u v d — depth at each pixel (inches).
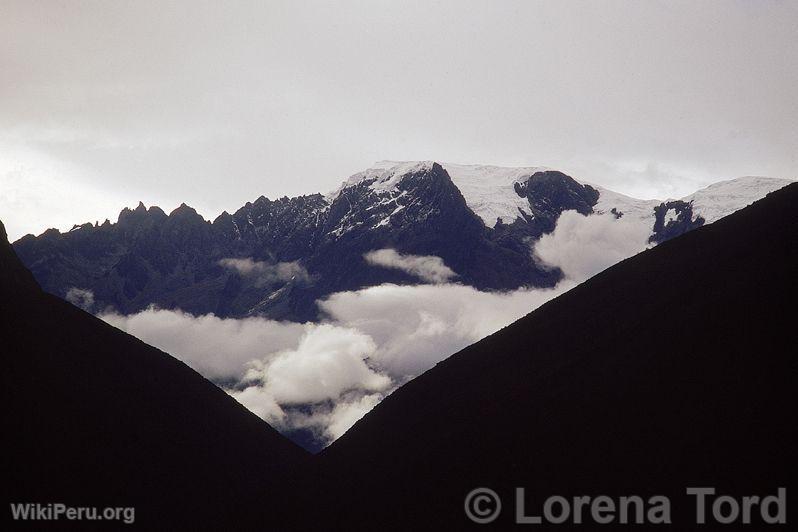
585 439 6151.6
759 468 5142.7
